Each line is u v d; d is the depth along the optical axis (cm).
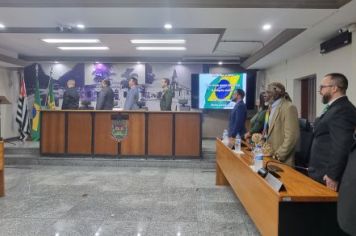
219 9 405
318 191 192
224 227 320
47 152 662
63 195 430
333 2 387
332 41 509
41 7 412
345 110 221
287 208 184
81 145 657
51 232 305
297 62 695
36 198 415
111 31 614
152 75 946
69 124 658
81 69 945
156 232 307
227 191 453
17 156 661
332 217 184
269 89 329
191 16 439
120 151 652
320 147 237
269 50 655
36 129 826
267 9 400
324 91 239
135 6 404
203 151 674
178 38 667
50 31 615
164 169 607
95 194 435
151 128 650
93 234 302
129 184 491
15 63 813
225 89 927
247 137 434
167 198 419
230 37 703
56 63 941
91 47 783
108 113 651
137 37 659
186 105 931
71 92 793
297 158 338
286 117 302
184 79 945
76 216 349
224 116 948
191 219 343
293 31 526
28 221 333
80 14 441
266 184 209
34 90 937
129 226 322
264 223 213
